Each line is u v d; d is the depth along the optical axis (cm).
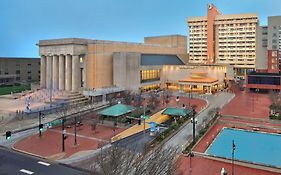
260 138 5319
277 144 4959
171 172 3111
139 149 4441
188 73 12519
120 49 11562
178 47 16362
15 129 6097
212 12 18362
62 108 7638
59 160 4281
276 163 4075
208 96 10338
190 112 6988
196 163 4072
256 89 11375
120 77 10669
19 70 16088
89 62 10244
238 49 18162
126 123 6438
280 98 8362
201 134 5366
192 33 19650
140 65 11419
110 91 9788
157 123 6319
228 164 4059
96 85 10281
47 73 10819
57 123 6462
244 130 5834
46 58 10919
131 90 10444
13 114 7331
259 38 17675
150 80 12188
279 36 16725
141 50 13012
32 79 16700
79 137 5516
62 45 10181
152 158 3412
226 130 5894
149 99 8956
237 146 4844
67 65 10100
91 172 3488
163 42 16738
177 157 4147
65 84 10294
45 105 8294
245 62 18012
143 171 3070
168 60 14262
